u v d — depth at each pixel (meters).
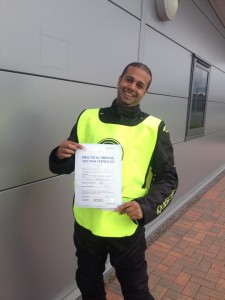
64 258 2.40
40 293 2.22
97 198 1.52
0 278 1.88
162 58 3.61
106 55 2.50
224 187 5.95
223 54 6.37
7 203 1.84
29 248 2.06
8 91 1.72
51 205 2.19
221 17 5.58
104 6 2.40
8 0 1.64
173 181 1.69
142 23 3.00
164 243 3.54
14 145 1.81
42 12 1.85
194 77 4.73
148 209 1.52
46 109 1.99
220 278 2.91
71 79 2.16
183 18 4.06
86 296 1.89
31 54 1.82
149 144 1.61
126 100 1.58
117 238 1.67
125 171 1.58
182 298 2.60
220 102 6.71
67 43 2.07
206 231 3.93
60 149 1.54
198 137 5.37
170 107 4.03
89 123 1.67
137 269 1.74
